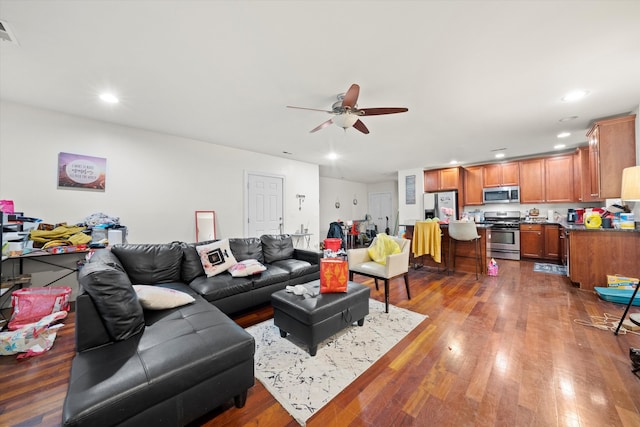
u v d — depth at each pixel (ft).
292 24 5.03
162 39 5.47
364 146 14.23
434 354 6.08
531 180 16.98
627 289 9.28
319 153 15.99
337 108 7.91
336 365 5.70
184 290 7.30
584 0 4.41
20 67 6.50
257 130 11.51
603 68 6.55
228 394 4.23
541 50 5.82
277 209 16.94
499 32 5.24
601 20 4.88
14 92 7.88
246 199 15.21
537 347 6.27
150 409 3.41
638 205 9.68
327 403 4.58
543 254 16.20
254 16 4.82
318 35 5.35
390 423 4.12
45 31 5.17
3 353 5.97
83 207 9.98
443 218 18.97
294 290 7.08
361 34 5.32
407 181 21.43
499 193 18.13
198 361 3.88
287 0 4.44
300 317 6.20
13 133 8.68
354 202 29.35
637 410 4.26
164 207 12.07
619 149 9.35
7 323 7.39
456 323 7.72
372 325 7.64
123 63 6.36
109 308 4.30
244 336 4.59
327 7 4.60
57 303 7.88
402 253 9.55
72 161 9.72
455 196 18.75
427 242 13.73
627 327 6.98
